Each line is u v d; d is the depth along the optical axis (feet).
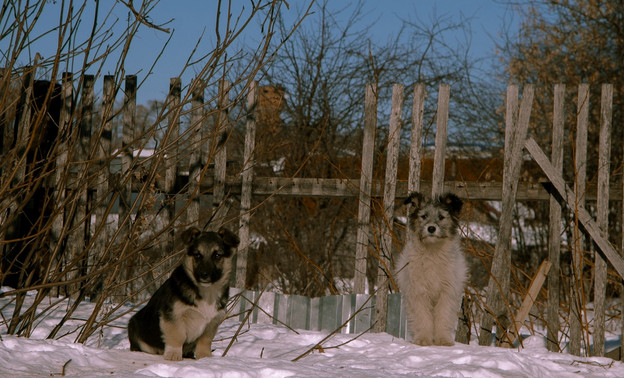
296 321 14.38
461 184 14.58
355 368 11.27
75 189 11.94
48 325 13.23
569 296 14.25
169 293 11.44
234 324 14.23
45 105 11.35
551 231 14.23
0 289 14.64
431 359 12.24
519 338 14.05
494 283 14.15
